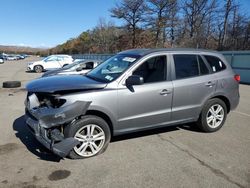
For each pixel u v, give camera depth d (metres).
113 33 68.94
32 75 19.55
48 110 4.07
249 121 6.70
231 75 5.78
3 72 22.38
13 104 8.33
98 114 4.39
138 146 4.82
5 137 5.17
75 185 3.49
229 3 40.44
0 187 3.40
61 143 3.92
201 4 45.47
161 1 48.16
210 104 5.51
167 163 4.17
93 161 4.18
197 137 5.37
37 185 3.47
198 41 43.88
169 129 5.82
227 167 4.08
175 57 5.12
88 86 4.32
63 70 10.56
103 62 5.75
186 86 5.09
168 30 49.88
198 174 3.84
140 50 5.27
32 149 4.59
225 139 5.30
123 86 4.50
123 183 3.56
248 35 36.91
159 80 4.87
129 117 4.58
